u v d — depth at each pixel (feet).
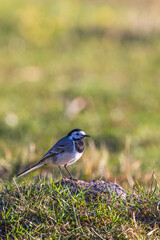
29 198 23.43
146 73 75.82
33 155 40.47
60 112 58.08
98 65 81.35
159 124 53.72
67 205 22.88
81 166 37.63
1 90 68.44
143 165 40.47
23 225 21.98
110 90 65.41
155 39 93.71
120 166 38.88
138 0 123.65
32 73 77.30
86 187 24.98
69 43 94.38
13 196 23.81
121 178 34.88
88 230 21.56
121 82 70.85
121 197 24.45
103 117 55.98
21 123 53.67
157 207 23.40
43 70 78.95
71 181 25.62
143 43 92.32
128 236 21.35
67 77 74.28
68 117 56.24
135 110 58.85
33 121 54.19
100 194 24.14
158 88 67.36
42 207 22.65
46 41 95.50
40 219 22.31
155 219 22.84
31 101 63.05
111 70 78.13
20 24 102.83
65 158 30.04
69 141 30.14
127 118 55.77
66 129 51.55
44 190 23.93
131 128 52.16
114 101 61.67
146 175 35.81
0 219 22.18
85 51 89.61
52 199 23.41
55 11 111.34
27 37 97.14
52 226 21.74
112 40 94.94
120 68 79.25
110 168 38.01
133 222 22.25
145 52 87.30
